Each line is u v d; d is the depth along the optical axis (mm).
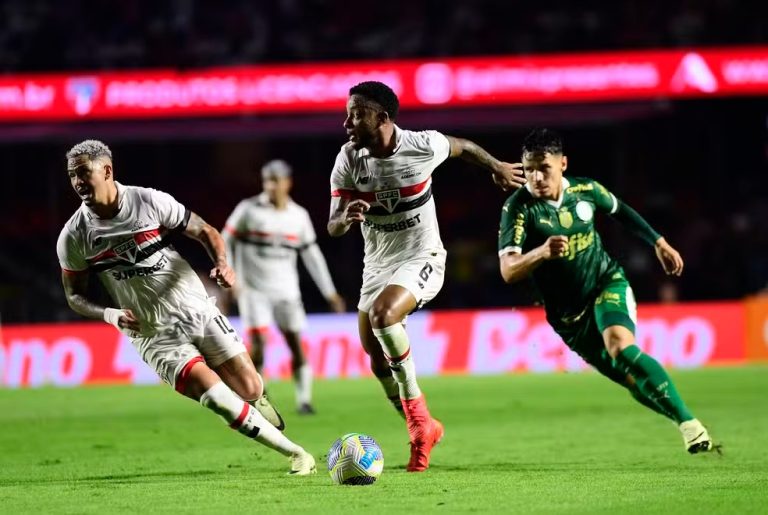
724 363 62312
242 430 22359
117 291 22203
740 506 18422
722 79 71125
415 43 85812
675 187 82438
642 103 74750
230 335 22938
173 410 44188
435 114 73062
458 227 80500
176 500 19922
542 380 55781
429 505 18859
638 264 76875
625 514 17844
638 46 84938
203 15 87812
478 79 70375
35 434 35781
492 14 87625
